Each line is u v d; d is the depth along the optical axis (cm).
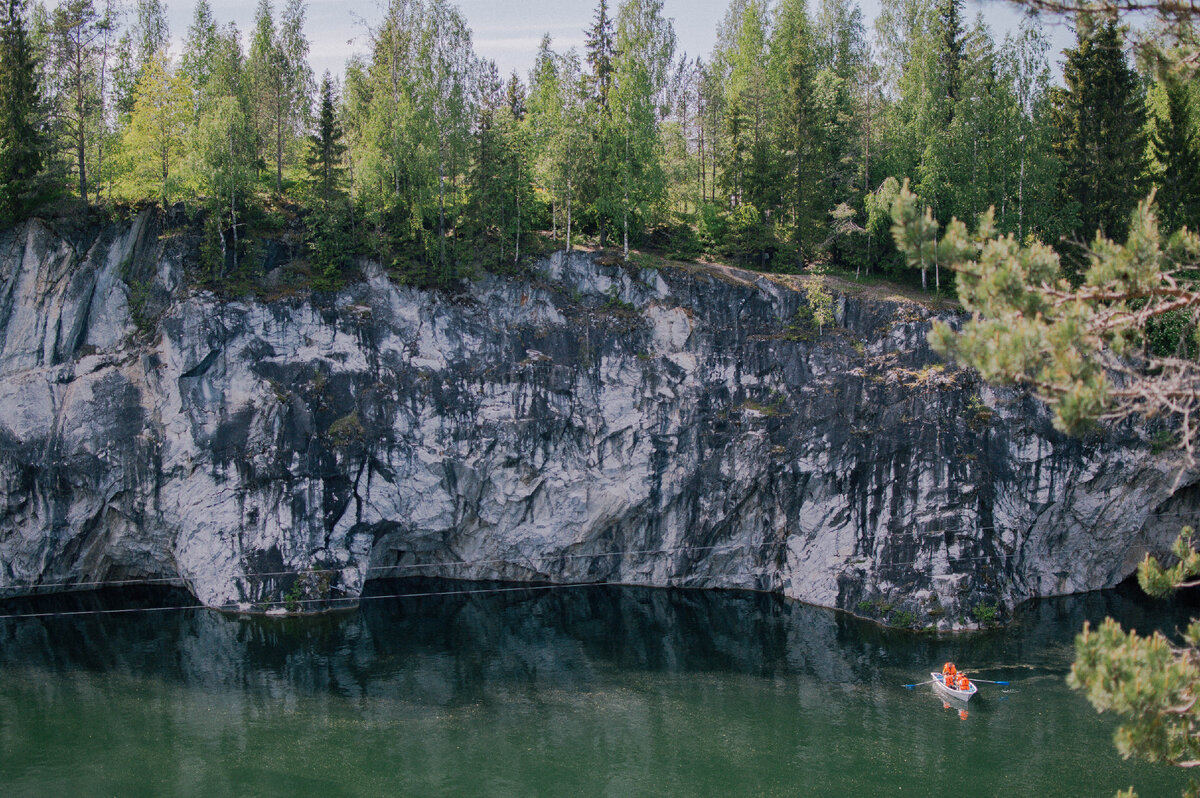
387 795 3372
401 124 6266
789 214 7412
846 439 5731
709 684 4434
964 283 1817
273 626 5219
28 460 5491
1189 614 5350
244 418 5541
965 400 5541
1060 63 6525
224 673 4522
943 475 5412
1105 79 6219
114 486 5578
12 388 5556
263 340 5688
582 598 5894
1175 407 1716
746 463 5953
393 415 5791
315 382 5703
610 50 7100
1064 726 3931
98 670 4531
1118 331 1730
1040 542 5738
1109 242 1758
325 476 5575
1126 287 1728
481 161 6234
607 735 3878
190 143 5934
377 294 6022
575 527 6041
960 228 1800
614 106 6594
